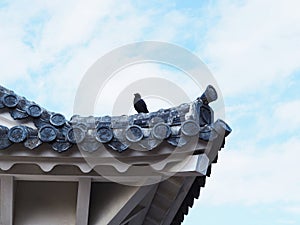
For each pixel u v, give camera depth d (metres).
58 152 4.18
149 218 5.97
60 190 4.96
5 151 4.16
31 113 4.45
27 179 4.57
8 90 4.69
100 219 4.74
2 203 4.61
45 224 4.80
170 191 5.27
